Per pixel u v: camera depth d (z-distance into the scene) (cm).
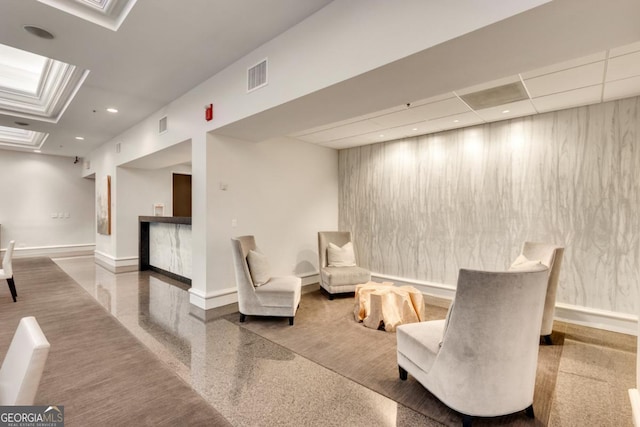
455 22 184
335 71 245
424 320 366
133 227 693
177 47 308
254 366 258
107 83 391
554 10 159
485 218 431
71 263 716
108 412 164
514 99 339
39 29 272
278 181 489
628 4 152
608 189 344
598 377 248
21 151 801
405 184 514
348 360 271
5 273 396
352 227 586
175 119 446
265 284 370
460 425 190
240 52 322
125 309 398
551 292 302
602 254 347
